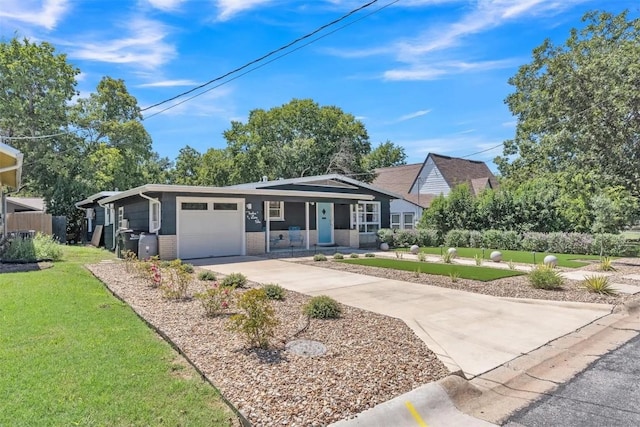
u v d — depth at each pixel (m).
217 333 4.85
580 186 15.90
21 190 32.06
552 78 18.45
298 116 34.59
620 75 14.01
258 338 4.41
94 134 30.31
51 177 27.89
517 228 17.61
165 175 47.94
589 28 21.19
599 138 14.16
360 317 5.82
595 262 12.45
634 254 14.32
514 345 4.89
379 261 12.82
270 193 15.15
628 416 3.26
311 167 33.69
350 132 34.69
